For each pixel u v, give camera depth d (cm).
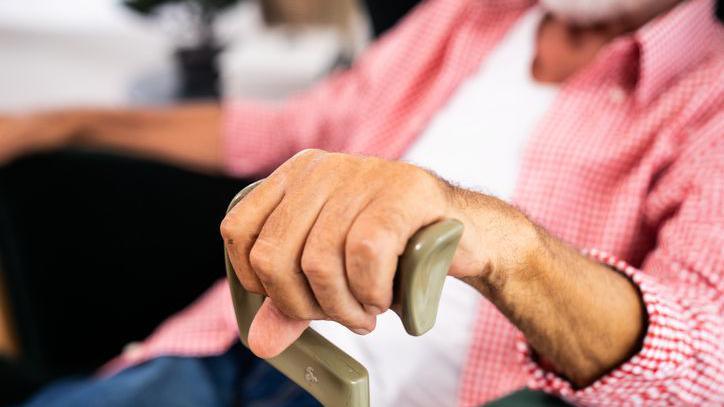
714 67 70
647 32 71
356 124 99
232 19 194
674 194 65
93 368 101
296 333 37
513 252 42
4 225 94
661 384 51
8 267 96
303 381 38
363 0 115
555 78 82
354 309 34
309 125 101
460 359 73
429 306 32
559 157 74
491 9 91
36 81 224
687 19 73
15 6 274
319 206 34
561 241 48
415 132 90
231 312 83
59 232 95
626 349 50
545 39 84
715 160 63
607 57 75
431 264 31
